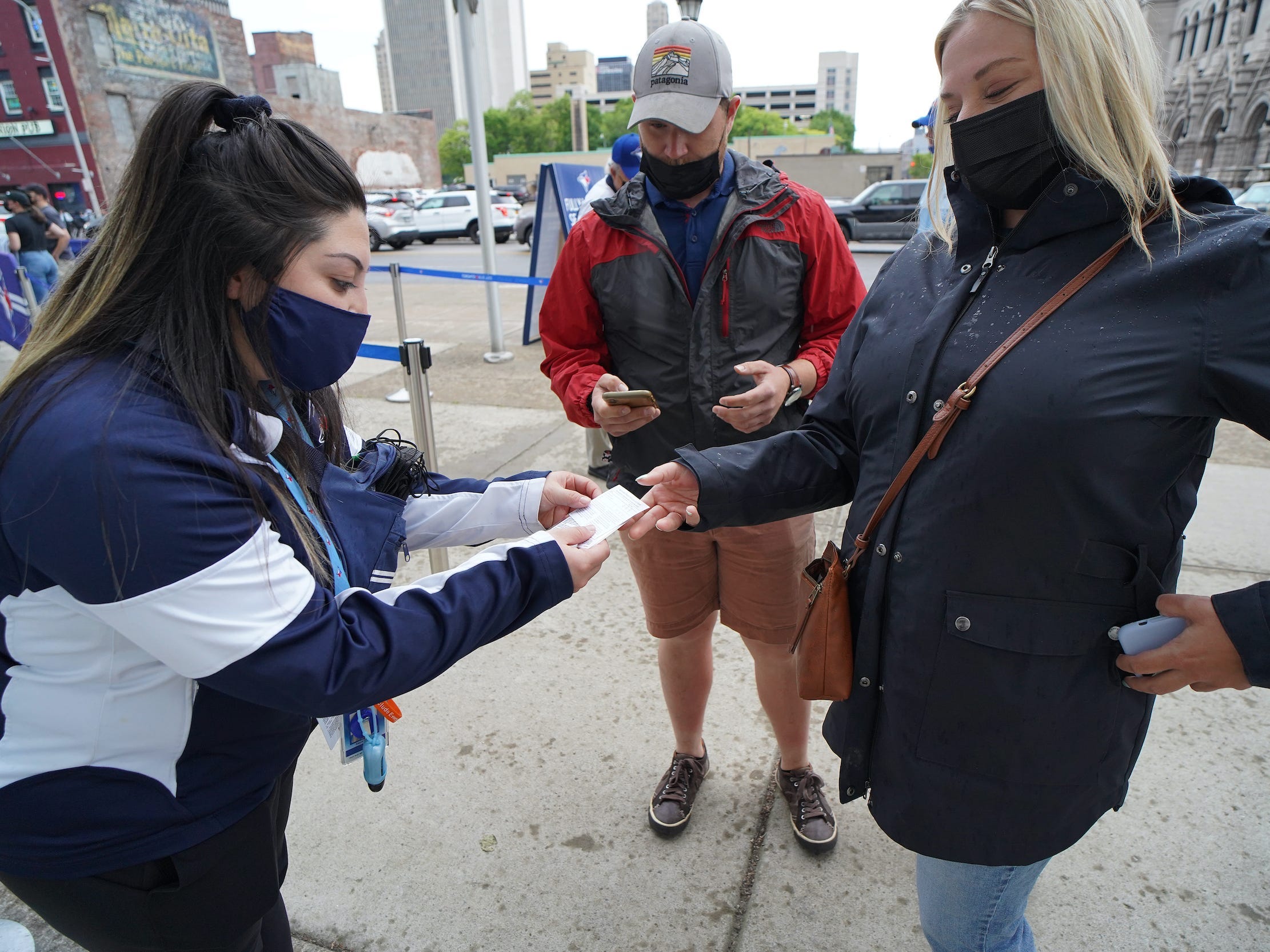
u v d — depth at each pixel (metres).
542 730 2.53
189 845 1.04
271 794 1.17
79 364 0.92
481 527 1.56
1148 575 1.07
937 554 1.14
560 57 135.75
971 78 1.08
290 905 1.92
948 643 1.15
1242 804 2.15
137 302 0.96
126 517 0.84
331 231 1.00
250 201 0.94
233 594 0.90
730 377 1.94
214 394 0.96
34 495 0.84
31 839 0.99
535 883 1.98
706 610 2.06
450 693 2.71
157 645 0.89
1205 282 0.96
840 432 1.49
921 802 1.24
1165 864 1.97
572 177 5.82
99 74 33.94
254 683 0.93
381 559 1.27
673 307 1.92
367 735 1.49
